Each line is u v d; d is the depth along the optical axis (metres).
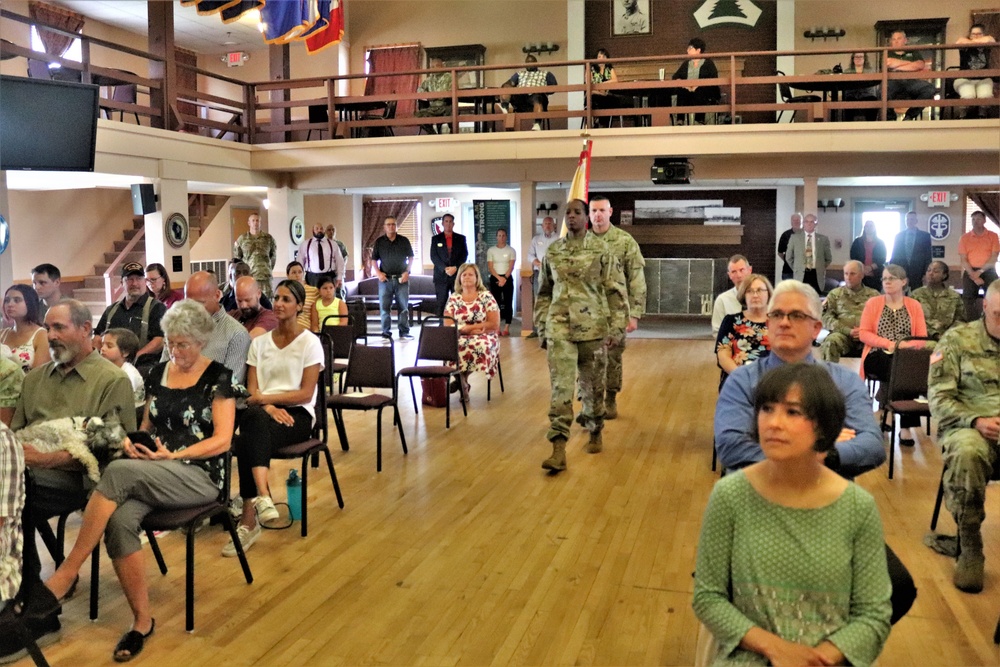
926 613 3.27
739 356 4.86
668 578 3.64
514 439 6.16
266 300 8.02
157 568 3.79
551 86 10.69
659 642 3.06
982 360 3.68
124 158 9.49
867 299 6.73
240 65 15.74
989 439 3.52
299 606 3.39
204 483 3.34
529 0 13.90
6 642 2.77
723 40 13.21
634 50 13.49
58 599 2.97
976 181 12.35
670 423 6.61
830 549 1.96
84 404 3.49
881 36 12.85
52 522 4.50
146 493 3.14
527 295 11.89
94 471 3.31
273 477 5.24
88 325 3.53
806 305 2.70
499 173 11.52
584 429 6.44
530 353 10.45
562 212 14.30
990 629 3.13
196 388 3.59
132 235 13.52
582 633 3.13
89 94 6.69
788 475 1.99
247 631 3.18
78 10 12.89
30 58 8.43
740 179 11.29
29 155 6.47
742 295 4.88
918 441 5.98
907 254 10.77
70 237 12.46
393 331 12.64
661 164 10.59
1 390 3.72
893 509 4.52
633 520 4.39
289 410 4.38
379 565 3.81
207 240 14.54
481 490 4.93
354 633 3.15
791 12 12.89
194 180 10.64
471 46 14.07
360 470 5.36
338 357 6.99
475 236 14.51
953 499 3.52
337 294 11.91
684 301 13.85
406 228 15.67
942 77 9.77
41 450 3.29
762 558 1.99
